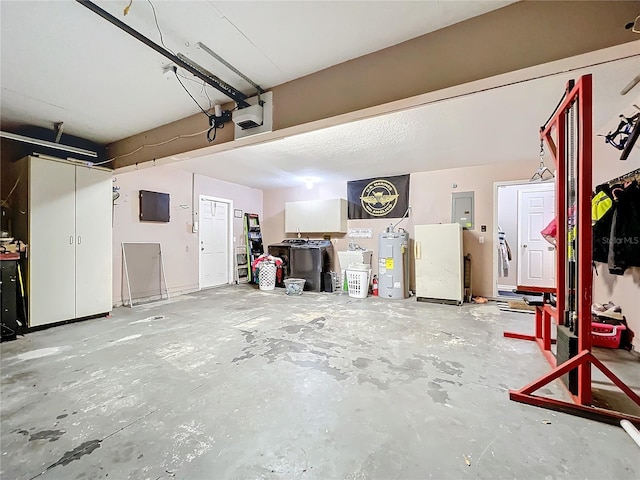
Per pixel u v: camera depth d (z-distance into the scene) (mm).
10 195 3646
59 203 3574
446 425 1669
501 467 1362
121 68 2307
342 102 2197
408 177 5797
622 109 2875
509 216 6270
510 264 6223
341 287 6305
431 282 4969
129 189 4832
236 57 2135
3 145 3643
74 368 2395
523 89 2486
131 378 2223
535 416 1758
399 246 5309
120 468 1356
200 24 1806
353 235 6418
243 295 5574
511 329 3443
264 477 1307
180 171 5641
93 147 4141
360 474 1322
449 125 3289
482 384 2141
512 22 1657
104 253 3994
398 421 1705
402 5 1650
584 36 1519
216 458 1419
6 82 2514
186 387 2088
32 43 1994
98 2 1620
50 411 1800
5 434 1589
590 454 1447
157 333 3291
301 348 2838
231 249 6777
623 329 2861
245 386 2104
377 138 3730
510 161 4910
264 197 7660
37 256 3387
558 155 2256
